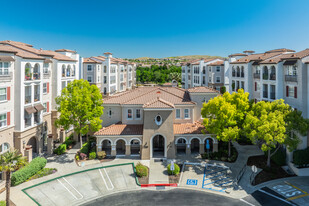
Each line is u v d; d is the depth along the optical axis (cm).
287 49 4309
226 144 3472
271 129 2467
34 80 3369
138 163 2928
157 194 2403
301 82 2978
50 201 2262
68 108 3186
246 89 4262
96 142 3375
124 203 2244
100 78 6812
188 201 2273
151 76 12900
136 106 3553
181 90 4184
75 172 2848
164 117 3203
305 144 2848
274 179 2667
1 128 2817
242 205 2198
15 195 2322
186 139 3338
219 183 2598
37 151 3503
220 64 6700
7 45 3478
